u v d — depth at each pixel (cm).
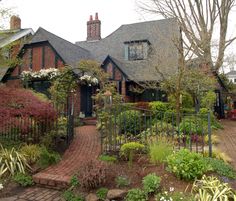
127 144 640
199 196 418
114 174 534
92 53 1998
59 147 820
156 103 1231
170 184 477
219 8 1364
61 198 503
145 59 1561
